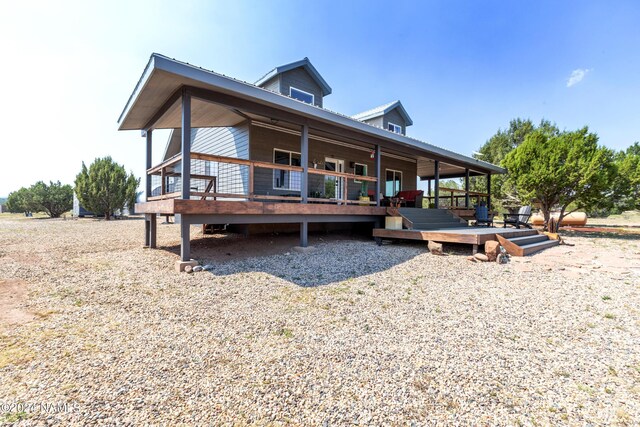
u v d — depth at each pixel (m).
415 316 3.24
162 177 6.32
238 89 5.48
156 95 5.70
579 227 14.49
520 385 2.02
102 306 3.43
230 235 8.61
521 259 6.19
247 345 2.58
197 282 4.38
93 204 16.98
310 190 10.40
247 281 4.47
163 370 2.18
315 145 10.59
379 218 8.90
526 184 11.91
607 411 1.76
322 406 1.81
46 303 3.46
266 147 9.24
